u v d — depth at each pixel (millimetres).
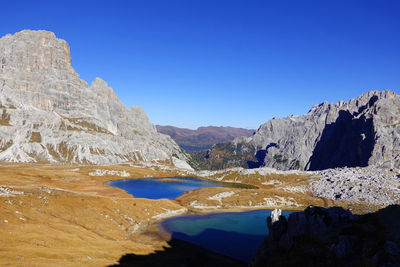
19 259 45500
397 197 163500
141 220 112312
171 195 198750
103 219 99125
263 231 111688
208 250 87250
